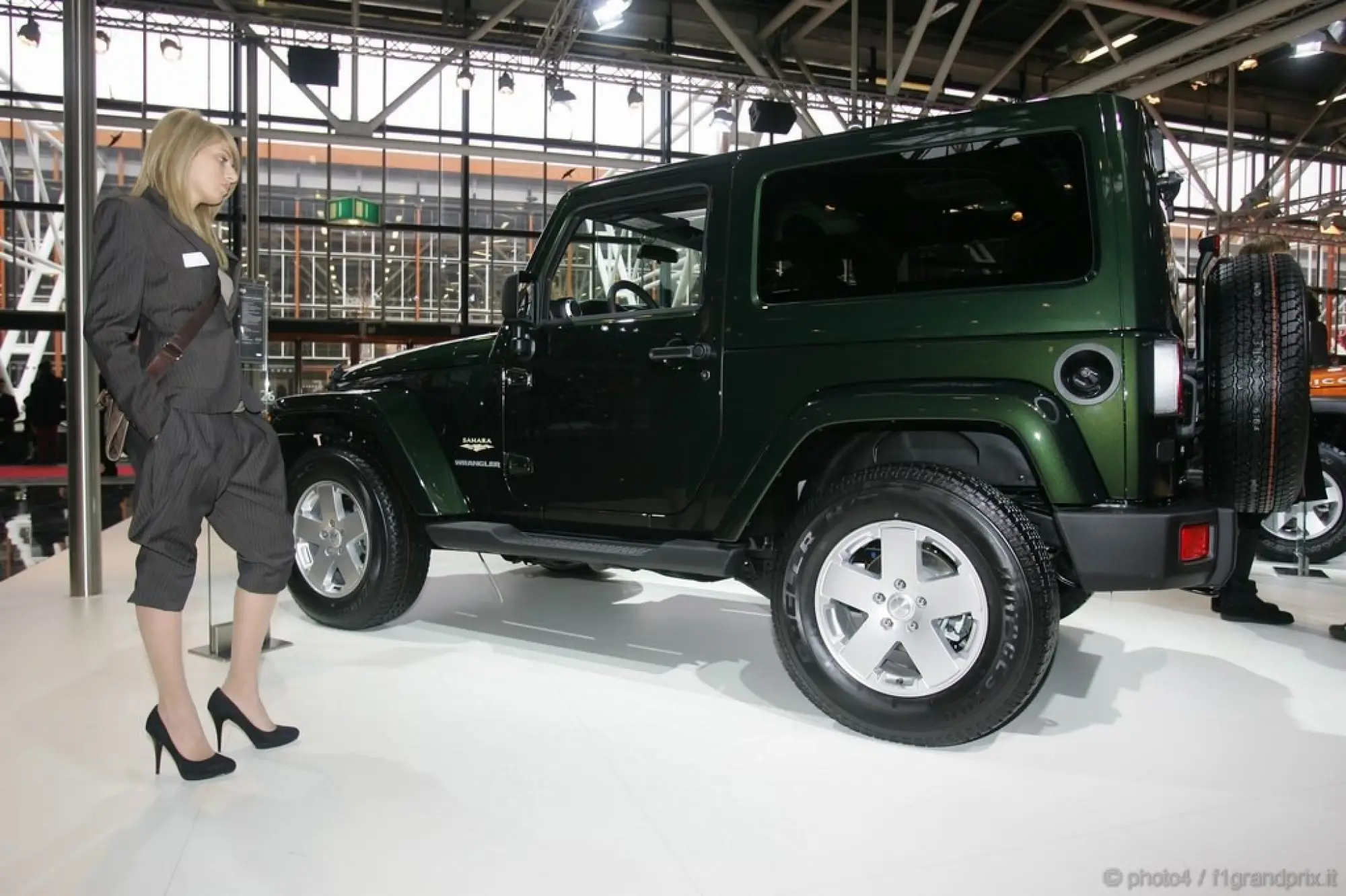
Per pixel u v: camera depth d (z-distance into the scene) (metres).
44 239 15.88
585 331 2.97
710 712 2.62
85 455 4.05
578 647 3.29
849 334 2.49
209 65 14.73
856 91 11.47
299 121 15.27
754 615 3.80
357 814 1.97
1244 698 2.75
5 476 11.40
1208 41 8.76
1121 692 2.81
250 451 2.25
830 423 2.45
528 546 2.98
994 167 2.37
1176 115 16.94
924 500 2.31
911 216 2.47
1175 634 3.50
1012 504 2.31
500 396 3.17
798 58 13.18
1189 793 2.09
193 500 2.10
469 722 2.53
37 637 3.38
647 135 16.42
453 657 3.15
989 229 2.36
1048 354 2.25
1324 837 1.87
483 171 16.45
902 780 2.16
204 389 2.11
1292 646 3.32
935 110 12.25
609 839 1.87
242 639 2.30
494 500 3.22
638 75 12.37
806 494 2.82
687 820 1.95
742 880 1.71
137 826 1.91
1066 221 2.26
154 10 10.28
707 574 2.70
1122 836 1.88
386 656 3.15
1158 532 2.15
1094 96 2.26
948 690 2.29
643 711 2.63
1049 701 2.72
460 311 16.66
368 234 16.34
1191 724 2.53
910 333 2.41
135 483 2.10
